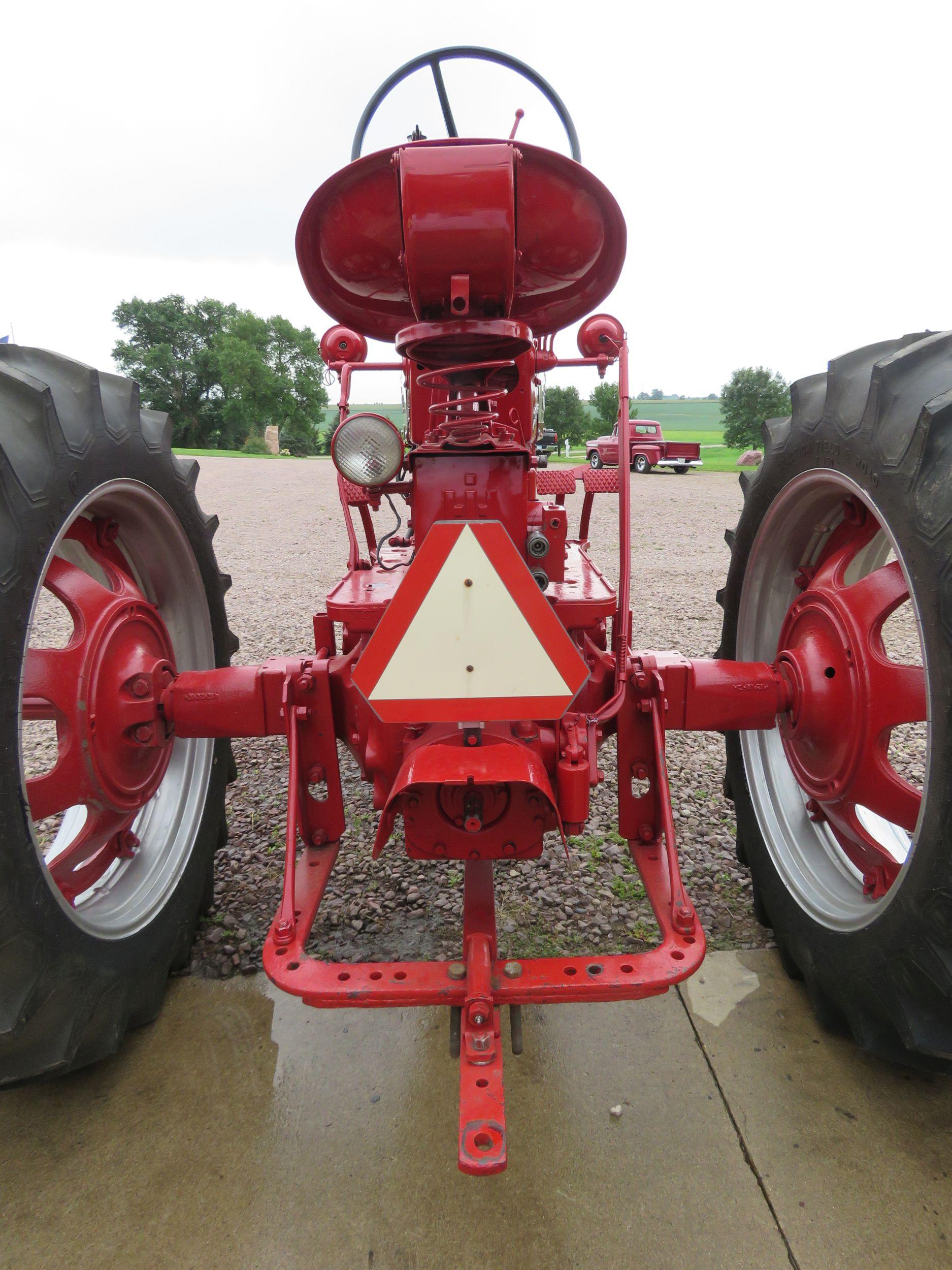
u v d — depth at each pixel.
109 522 2.42
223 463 24.70
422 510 2.04
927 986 1.73
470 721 1.73
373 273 2.08
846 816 2.31
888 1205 1.72
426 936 2.64
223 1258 1.63
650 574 8.35
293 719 2.12
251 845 3.23
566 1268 1.60
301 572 8.74
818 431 2.22
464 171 1.68
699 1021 2.27
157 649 2.47
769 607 2.74
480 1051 1.50
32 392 1.88
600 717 2.09
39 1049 1.83
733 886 2.91
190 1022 2.30
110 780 2.19
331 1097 2.03
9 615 1.70
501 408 2.80
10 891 1.69
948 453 1.67
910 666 1.98
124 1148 1.89
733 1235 1.66
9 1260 1.63
